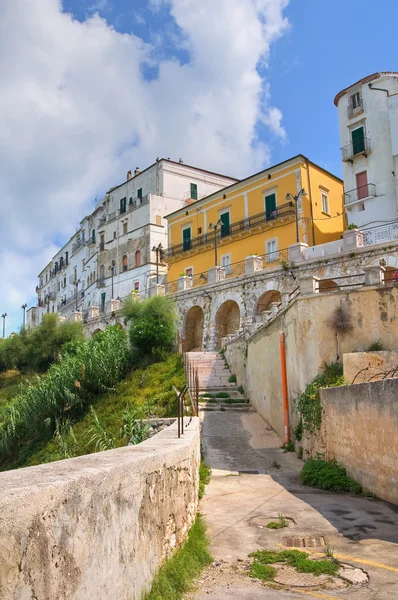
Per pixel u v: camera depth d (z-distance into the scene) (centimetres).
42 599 288
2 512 257
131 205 6238
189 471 782
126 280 5944
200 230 4881
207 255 4725
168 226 5262
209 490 1179
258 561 686
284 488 1207
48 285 9469
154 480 545
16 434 2817
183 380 2628
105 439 2134
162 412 2214
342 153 3894
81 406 2812
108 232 6462
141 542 485
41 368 4775
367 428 1118
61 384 2822
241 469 1463
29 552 278
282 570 652
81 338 4769
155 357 3278
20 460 2578
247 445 1747
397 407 980
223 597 561
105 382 2947
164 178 5862
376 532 809
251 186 4403
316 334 1652
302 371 1648
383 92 3759
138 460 488
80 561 339
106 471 398
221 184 6338
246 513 956
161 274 5650
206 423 1988
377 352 1510
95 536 367
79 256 7625
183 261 4984
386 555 696
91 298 6781
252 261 3562
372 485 1095
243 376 2486
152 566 524
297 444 1619
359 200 3712
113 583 400
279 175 4178
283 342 1831
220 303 3709
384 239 3102
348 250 2848
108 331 3734
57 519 311
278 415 1850
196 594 571
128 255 5988
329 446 1362
